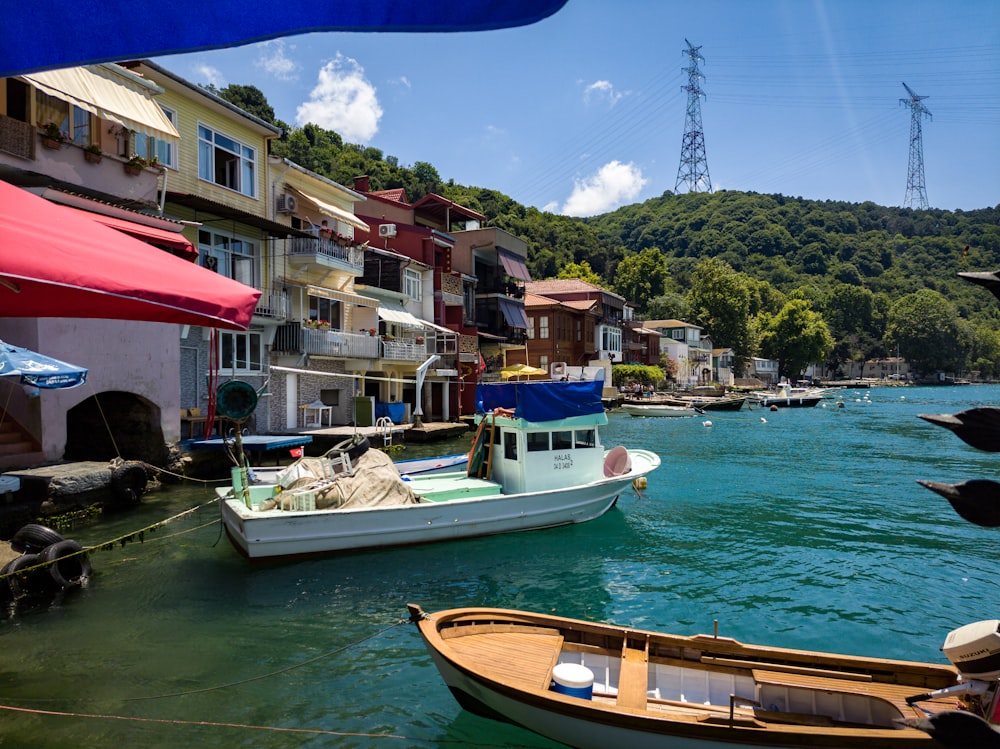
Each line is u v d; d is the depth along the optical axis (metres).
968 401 73.81
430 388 35.44
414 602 9.88
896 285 138.50
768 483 20.52
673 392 67.75
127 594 9.92
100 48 2.59
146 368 16.69
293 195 26.42
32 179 13.73
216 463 18.95
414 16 2.22
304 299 26.91
